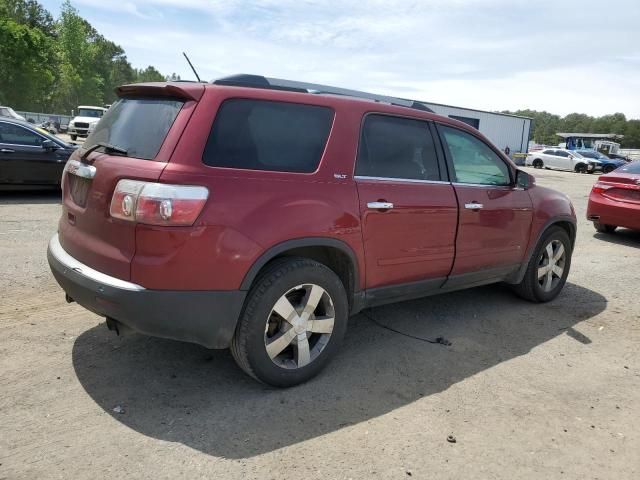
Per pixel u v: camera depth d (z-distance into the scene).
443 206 4.11
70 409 3.02
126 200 2.88
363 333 4.41
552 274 5.51
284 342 3.31
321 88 3.85
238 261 2.98
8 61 58.41
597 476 2.70
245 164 3.10
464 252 4.38
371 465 2.67
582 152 39.19
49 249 3.60
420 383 3.58
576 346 4.38
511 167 4.91
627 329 4.82
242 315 3.13
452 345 4.25
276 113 3.32
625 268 7.22
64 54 82.62
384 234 3.73
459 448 2.86
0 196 10.13
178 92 3.09
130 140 3.18
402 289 4.02
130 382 3.37
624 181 8.99
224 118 3.09
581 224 11.24
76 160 3.53
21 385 3.24
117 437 2.78
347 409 3.19
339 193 3.45
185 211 2.83
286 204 3.18
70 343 3.86
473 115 38.19
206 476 2.52
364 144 3.71
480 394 3.47
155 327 2.91
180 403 3.16
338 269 3.69
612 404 3.43
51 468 2.51
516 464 2.75
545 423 3.16
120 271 2.92
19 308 4.44
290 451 2.75
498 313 5.09
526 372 3.84
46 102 76.25
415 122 4.12
